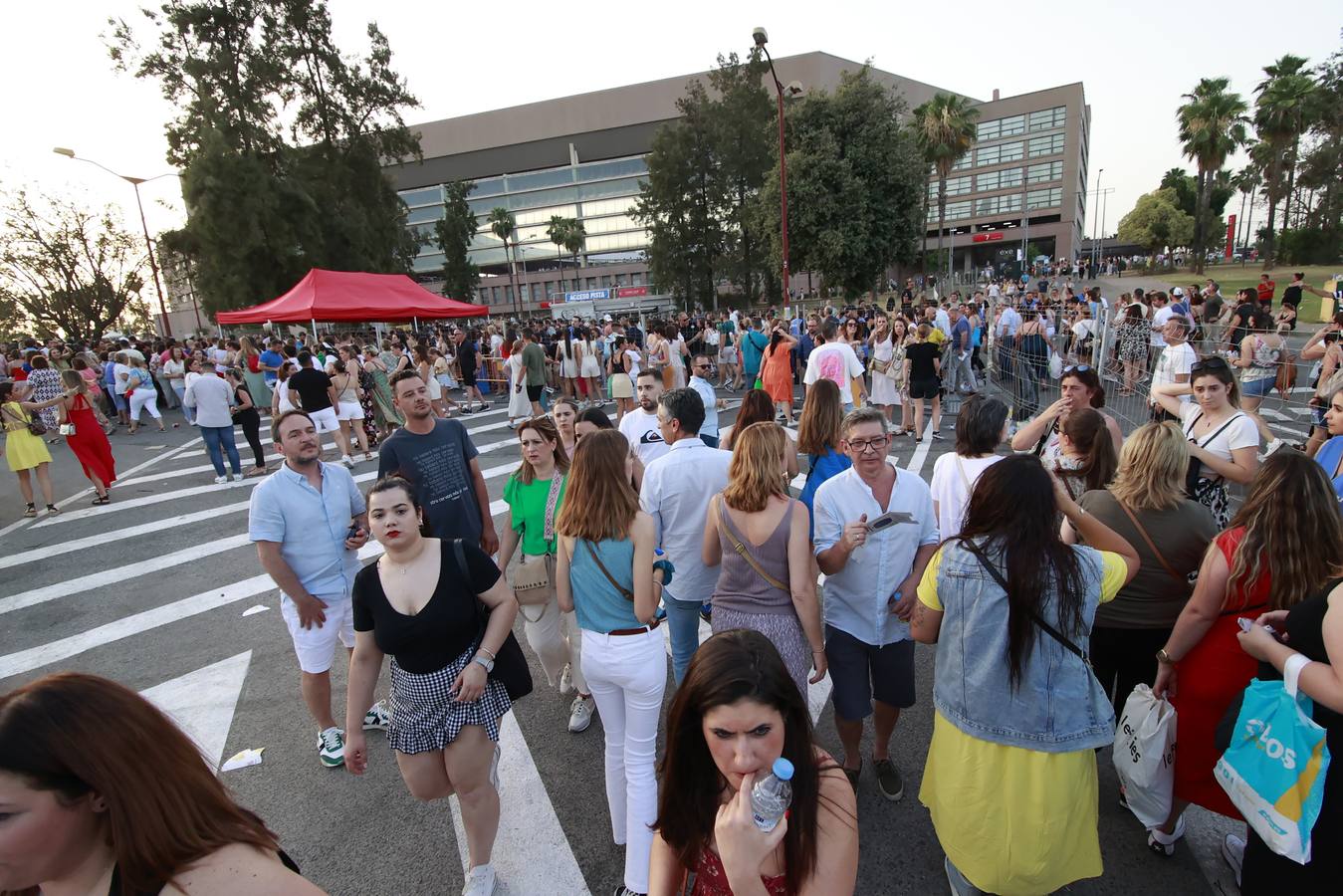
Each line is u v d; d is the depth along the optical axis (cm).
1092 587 207
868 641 291
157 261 3944
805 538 267
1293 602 220
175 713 421
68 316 4244
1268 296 1977
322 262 3503
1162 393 525
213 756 375
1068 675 206
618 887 271
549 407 1501
